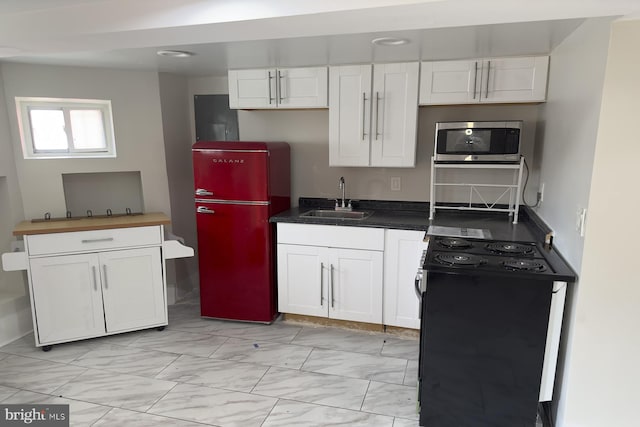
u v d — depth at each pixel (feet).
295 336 10.62
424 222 10.11
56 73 10.84
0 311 10.14
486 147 9.61
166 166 12.30
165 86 12.13
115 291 10.28
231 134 12.96
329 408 7.77
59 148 11.50
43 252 9.54
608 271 5.83
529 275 6.32
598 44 5.74
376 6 4.81
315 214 11.94
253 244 10.89
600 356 6.09
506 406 6.86
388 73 10.16
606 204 5.69
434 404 7.13
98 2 5.86
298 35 6.13
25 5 5.91
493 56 9.38
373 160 10.72
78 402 7.97
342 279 10.55
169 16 5.61
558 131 7.96
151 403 7.93
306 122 12.16
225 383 8.57
